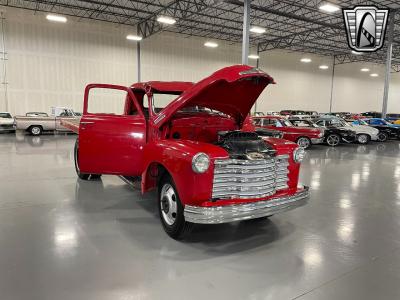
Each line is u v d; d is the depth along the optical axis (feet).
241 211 8.98
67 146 34.81
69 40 55.62
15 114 52.39
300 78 90.79
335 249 10.16
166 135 11.56
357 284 8.09
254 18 59.93
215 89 10.61
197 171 8.87
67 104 56.59
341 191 17.88
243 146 10.07
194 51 70.69
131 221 12.08
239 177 9.50
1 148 32.48
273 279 8.23
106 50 59.41
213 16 57.16
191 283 7.92
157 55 65.41
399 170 24.71
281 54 85.97
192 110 12.77
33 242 10.02
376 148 40.65
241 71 9.50
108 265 8.69
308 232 11.57
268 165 9.91
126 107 15.55
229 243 10.41
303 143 39.01
